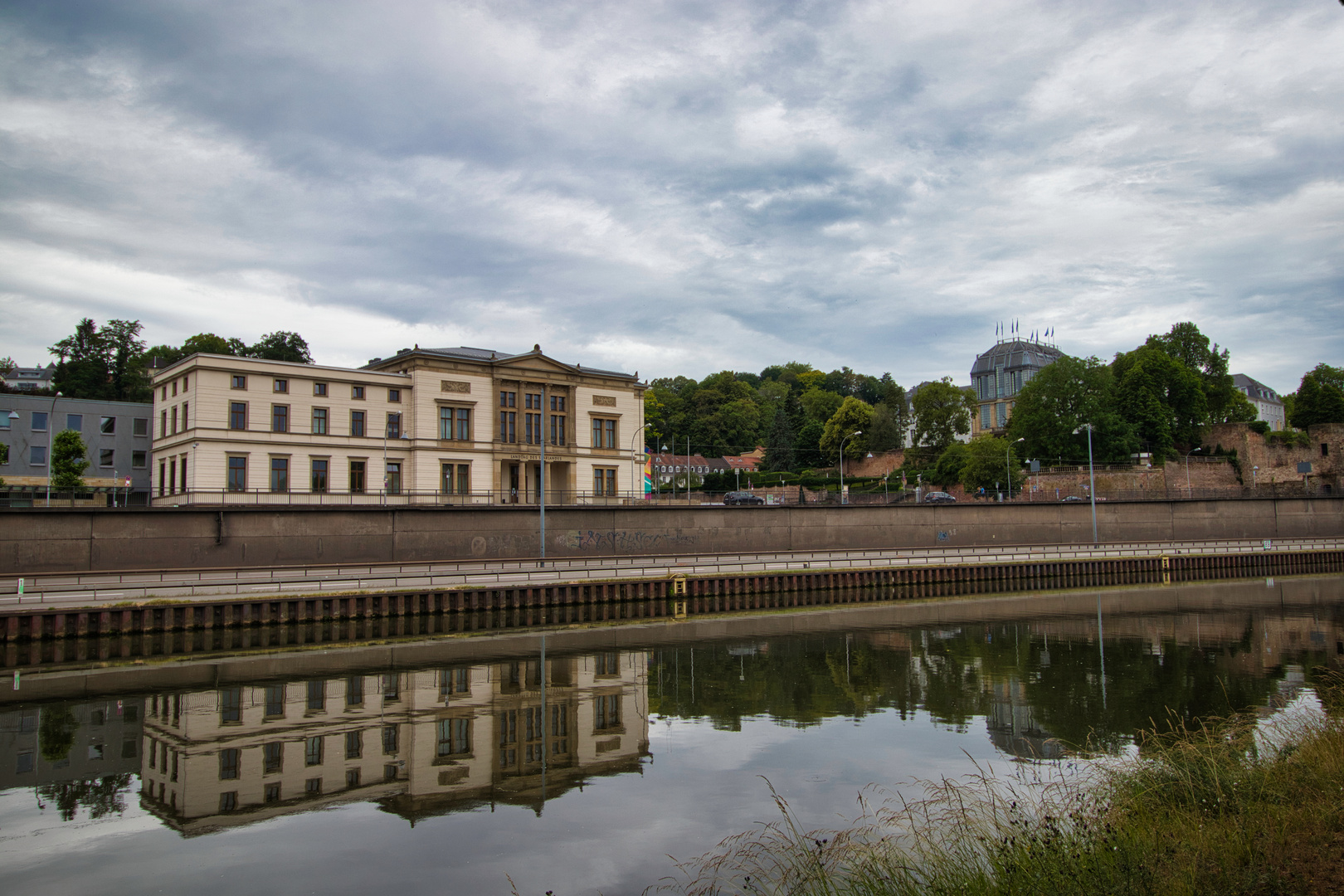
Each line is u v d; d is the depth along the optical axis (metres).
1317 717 18.36
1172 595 63.69
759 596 60.72
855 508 77.25
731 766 21.91
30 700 29.66
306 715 27.64
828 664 36.44
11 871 15.69
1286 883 9.32
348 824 18.19
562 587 53.84
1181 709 27.42
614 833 17.38
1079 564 73.94
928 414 132.00
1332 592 64.12
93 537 50.34
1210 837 10.87
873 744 23.77
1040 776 19.75
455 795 20.00
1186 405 112.44
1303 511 93.44
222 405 68.81
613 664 36.56
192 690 31.28
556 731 25.69
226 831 17.75
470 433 80.81
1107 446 106.31
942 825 14.16
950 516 81.31
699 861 15.52
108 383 116.94
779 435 155.25
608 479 89.81
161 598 43.31
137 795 20.11
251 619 44.69
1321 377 133.38
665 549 69.81
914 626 48.31
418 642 42.34
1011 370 167.50
